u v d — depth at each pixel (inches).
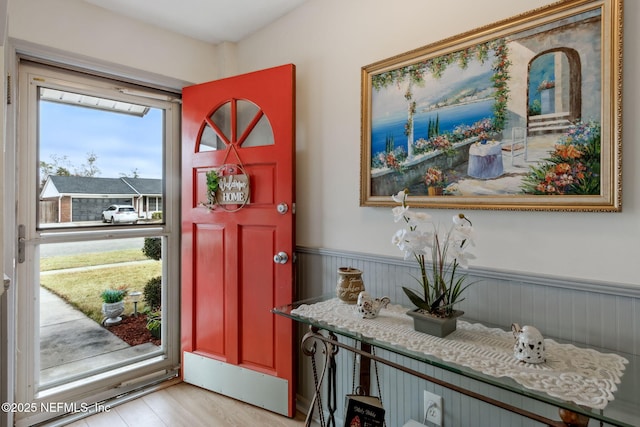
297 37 78.4
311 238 76.6
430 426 56.9
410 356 38.6
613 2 39.7
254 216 78.6
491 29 49.0
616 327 40.9
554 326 45.3
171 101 92.9
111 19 77.2
